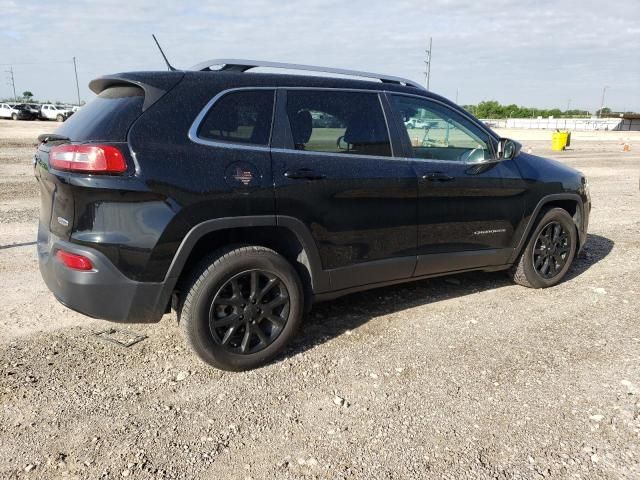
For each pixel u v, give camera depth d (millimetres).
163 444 2762
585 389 3314
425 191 4090
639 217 8781
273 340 3582
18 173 13078
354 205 3756
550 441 2809
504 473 2566
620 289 5133
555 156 23188
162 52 3586
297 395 3242
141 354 3727
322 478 2531
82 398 3164
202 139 3256
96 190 2982
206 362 3395
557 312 4559
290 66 3754
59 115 53062
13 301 4609
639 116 81688
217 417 3006
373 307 4652
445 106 4371
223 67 3629
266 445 2770
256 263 3410
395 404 3148
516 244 4797
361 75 4066
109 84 3490
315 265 3686
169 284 3180
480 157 4527
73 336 3975
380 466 2615
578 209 5270
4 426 2879
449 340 4000
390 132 4008
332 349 3850
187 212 3148
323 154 3660
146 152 3066
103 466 2586
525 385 3361
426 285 5250
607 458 2674
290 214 3482
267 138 3477
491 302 4785
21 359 3598
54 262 3197
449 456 2689
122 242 3041
